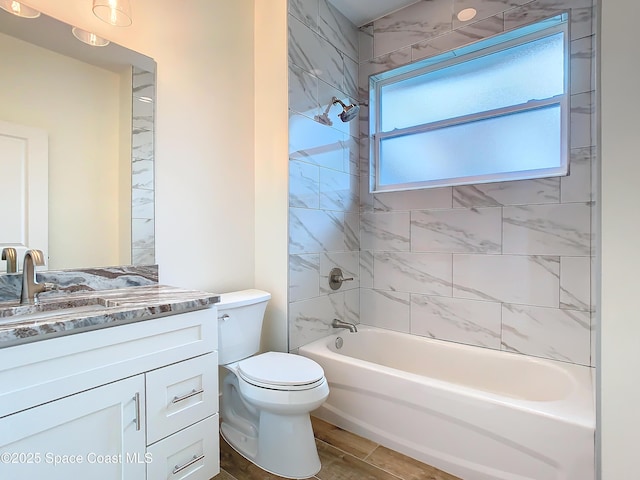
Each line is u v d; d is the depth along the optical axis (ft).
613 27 3.79
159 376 3.90
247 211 7.14
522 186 6.43
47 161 4.47
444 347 7.15
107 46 5.03
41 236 4.41
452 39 7.17
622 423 3.81
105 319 3.41
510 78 6.79
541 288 6.28
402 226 7.93
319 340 7.33
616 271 3.81
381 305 8.27
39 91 4.42
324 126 7.55
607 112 3.83
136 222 5.32
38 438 3.00
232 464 5.26
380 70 8.21
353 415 6.08
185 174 6.02
